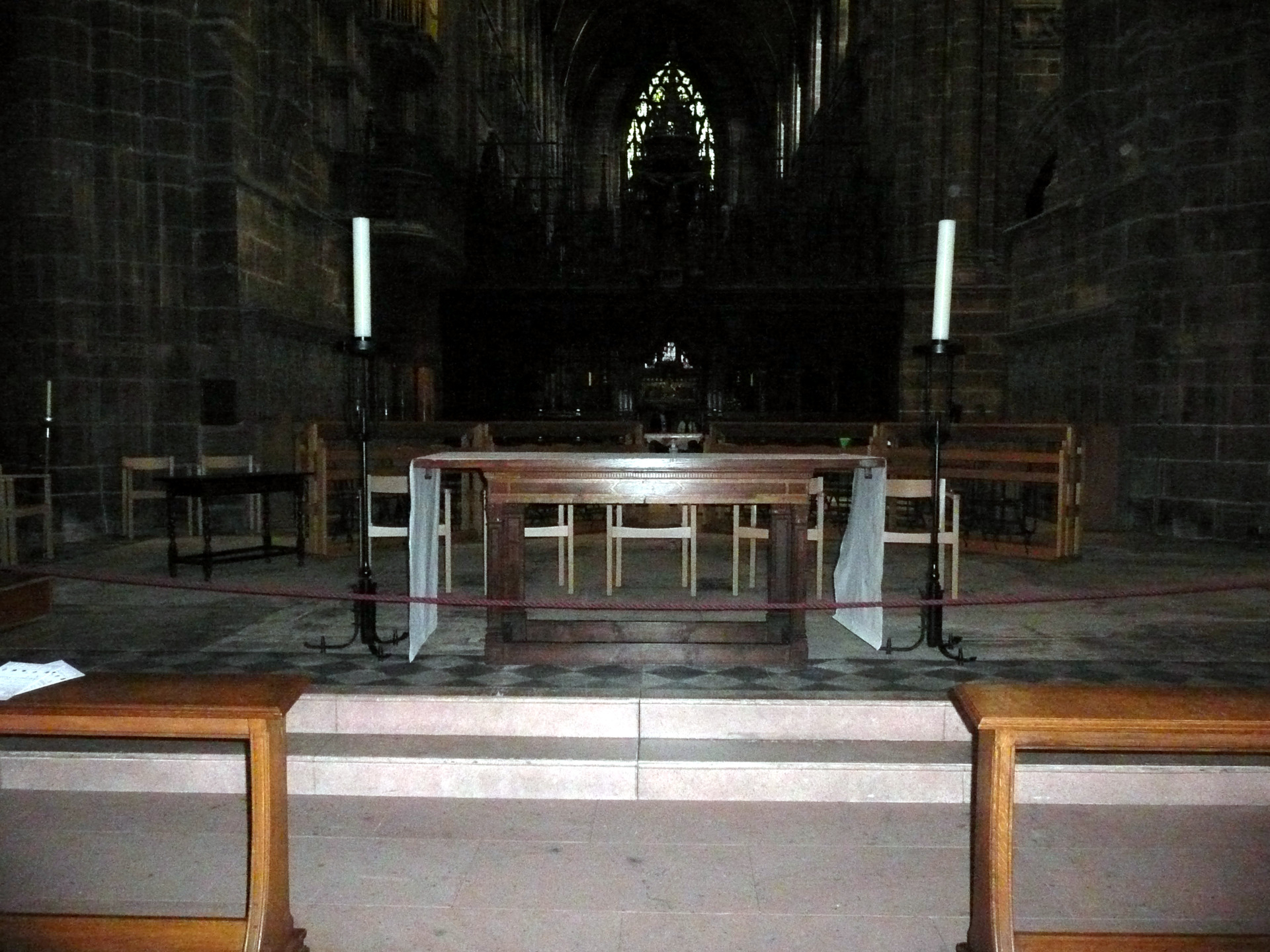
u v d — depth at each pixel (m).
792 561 5.68
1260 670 5.62
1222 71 11.37
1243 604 7.48
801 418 21.23
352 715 5.00
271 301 13.59
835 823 4.39
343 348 5.91
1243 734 3.09
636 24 45.88
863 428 13.41
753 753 4.73
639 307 21.39
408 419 19.75
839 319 21.08
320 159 15.77
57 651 5.96
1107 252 13.14
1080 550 10.13
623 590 7.80
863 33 25.25
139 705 3.17
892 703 4.93
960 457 10.49
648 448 13.41
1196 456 11.59
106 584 8.22
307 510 10.37
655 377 21.69
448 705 4.98
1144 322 12.13
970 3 19.97
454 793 4.65
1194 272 11.65
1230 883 3.83
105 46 11.48
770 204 23.16
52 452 11.10
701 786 4.61
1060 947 3.07
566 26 42.34
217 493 8.41
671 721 4.97
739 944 3.43
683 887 3.82
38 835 4.22
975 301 20.17
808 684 5.30
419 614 5.77
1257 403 11.18
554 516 11.84
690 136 22.41
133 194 11.75
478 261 21.77
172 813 4.43
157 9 11.84
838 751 4.76
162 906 3.65
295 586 8.20
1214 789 4.53
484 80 26.64
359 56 17.41
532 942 3.44
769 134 46.66
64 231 11.12
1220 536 11.36
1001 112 20.19
